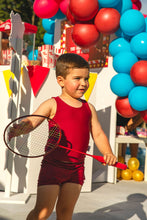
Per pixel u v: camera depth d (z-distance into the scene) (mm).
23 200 3820
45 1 5590
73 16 4816
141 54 4531
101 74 5762
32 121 2260
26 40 4719
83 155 2352
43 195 2219
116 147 5543
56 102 2314
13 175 4270
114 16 4637
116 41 4957
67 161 2271
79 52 5977
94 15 4754
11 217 3258
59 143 2271
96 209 3758
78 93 2279
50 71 4301
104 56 5707
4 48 4633
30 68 4188
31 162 4156
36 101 4195
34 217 2238
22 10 17109
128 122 5840
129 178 5801
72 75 2246
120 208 3855
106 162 2256
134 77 4406
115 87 4691
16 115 3998
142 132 5828
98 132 2436
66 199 2275
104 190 4848
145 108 4453
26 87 4242
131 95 4523
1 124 4320
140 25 4555
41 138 4062
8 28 4469
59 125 2277
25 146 4152
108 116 5617
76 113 2307
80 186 2334
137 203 4141
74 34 4891
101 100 5746
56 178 2248
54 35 6512
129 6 4934
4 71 4332
